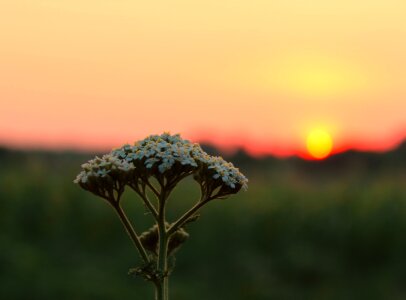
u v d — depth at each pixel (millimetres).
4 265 21344
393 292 23688
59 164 32750
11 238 24719
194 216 5988
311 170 43188
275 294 22531
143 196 5953
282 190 32156
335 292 23062
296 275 24141
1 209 26766
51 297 20156
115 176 5867
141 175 5930
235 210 27406
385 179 34375
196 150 6141
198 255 25375
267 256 26062
